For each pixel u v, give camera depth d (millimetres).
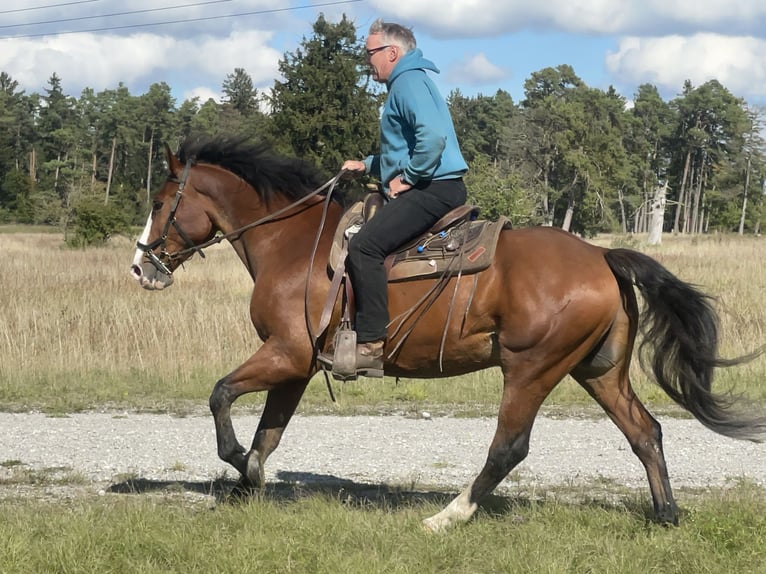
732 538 5105
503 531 5422
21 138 104812
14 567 4664
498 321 5488
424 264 5523
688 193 101562
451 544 5066
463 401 10695
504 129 76562
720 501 5949
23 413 9961
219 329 13273
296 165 6156
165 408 10297
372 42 5668
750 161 97250
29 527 5199
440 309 5508
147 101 96938
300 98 40000
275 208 6117
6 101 107938
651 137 107000
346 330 5555
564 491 6766
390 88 5637
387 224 5500
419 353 5621
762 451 8227
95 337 13023
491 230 5551
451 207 5625
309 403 10555
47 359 12305
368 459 7840
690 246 36188
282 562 4809
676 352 5492
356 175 6191
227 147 6227
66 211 49906
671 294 5402
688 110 102250
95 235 37906
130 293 16609
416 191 5566
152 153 95062
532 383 5453
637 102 108812
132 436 8727
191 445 8344
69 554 4770
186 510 5914
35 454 7926
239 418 9766
